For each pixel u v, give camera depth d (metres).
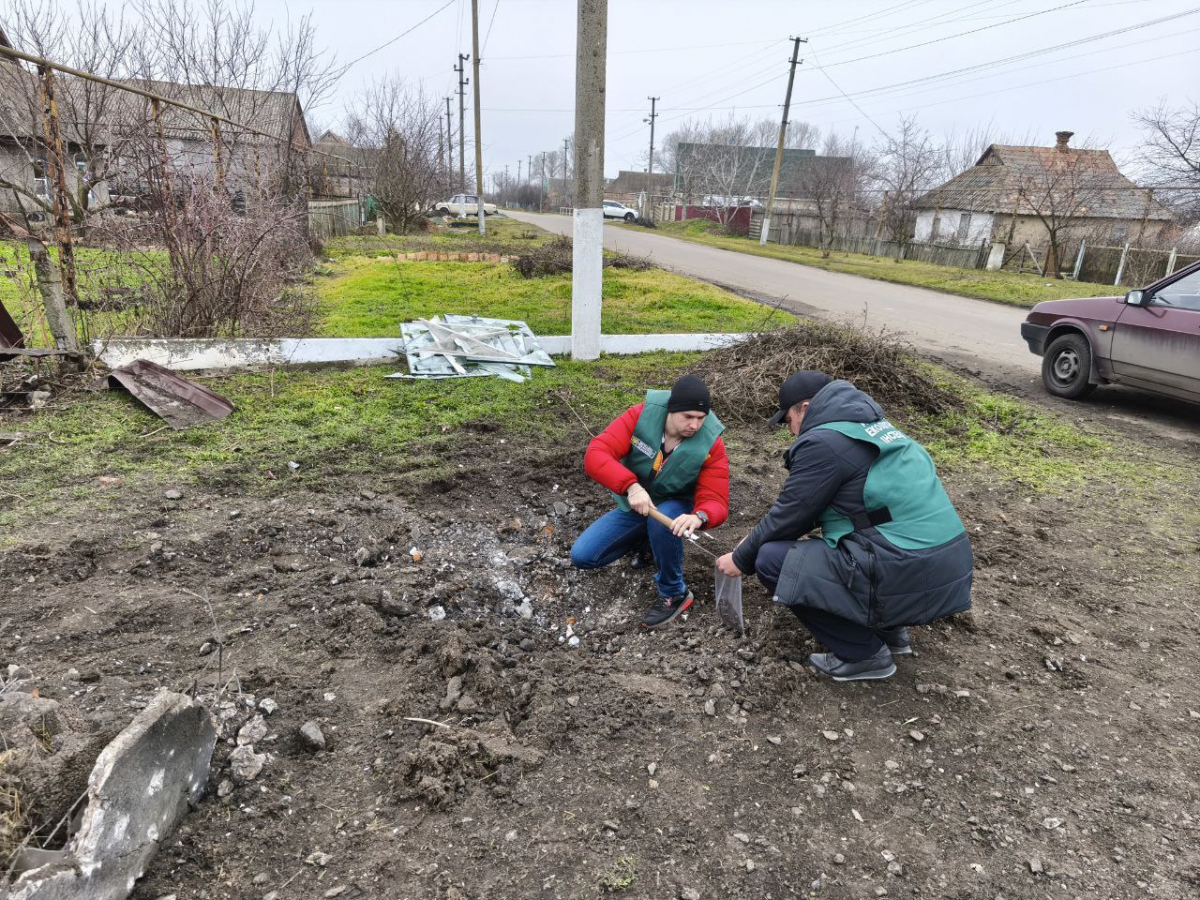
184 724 2.05
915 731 2.71
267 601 3.23
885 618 2.70
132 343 6.47
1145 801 2.44
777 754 2.57
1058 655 3.23
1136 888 2.11
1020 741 2.70
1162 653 3.29
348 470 4.68
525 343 7.92
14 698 2.10
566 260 15.46
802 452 2.71
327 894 1.95
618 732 2.62
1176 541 4.41
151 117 8.03
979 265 26.67
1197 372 6.54
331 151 33.56
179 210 7.22
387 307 10.78
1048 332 7.89
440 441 5.26
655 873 2.08
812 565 2.70
